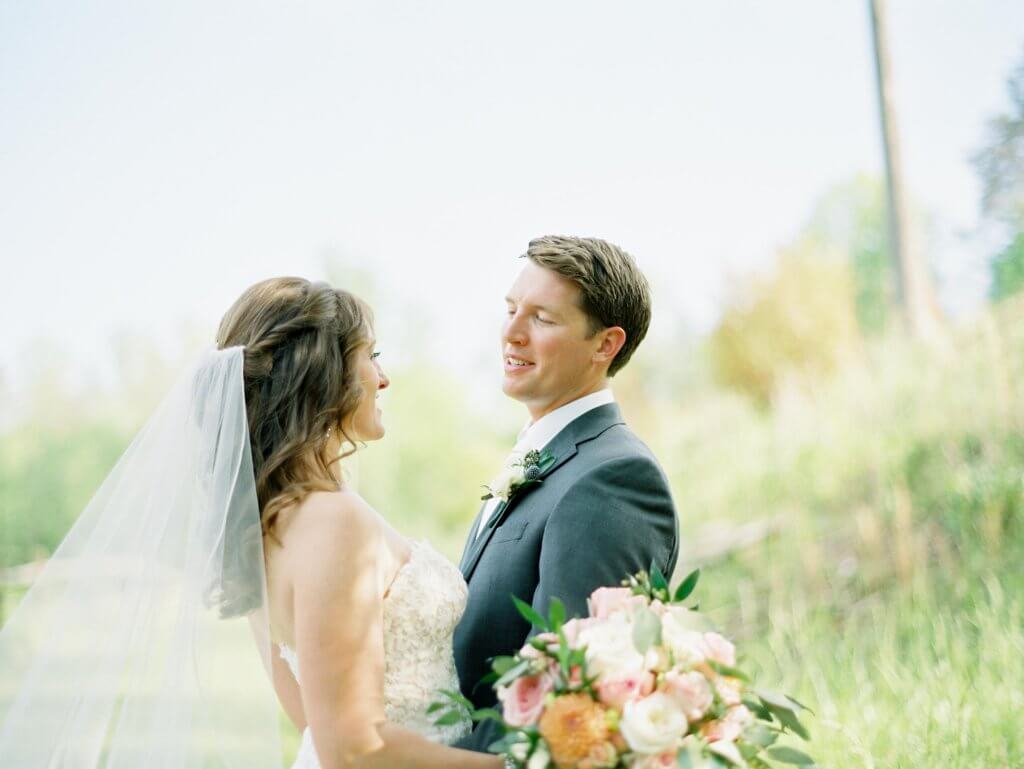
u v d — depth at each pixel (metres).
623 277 2.40
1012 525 4.77
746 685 1.71
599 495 2.11
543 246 2.43
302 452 1.90
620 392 8.80
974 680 3.36
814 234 8.79
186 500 1.94
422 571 2.00
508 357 2.44
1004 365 5.44
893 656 3.78
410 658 1.94
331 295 2.04
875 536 5.22
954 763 2.94
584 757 1.54
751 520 6.03
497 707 1.98
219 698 1.86
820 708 3.42
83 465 9.76
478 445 9.56
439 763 1.73
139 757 1.85
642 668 1.61
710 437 7.10
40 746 1.89
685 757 1.53
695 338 8.76
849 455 5.76
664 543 2.17
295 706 2.13
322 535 1.79
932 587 4.68
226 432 1.88
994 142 6.50
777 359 7.97
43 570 1.97
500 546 2.21
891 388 5.91
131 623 1.92
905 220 6.71
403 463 9.18
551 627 1.68
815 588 5.14
